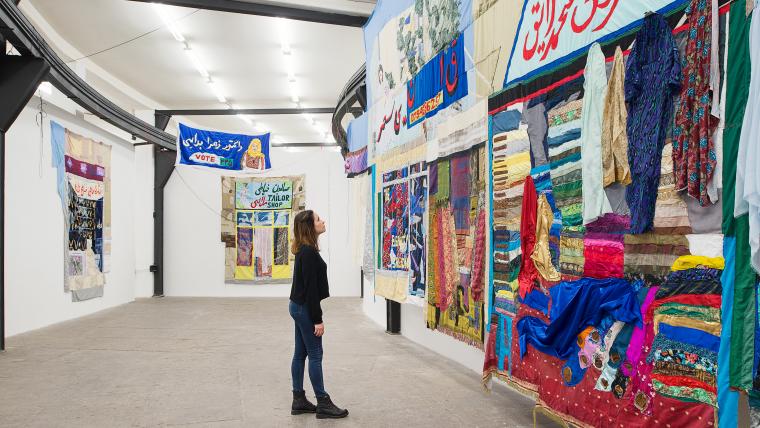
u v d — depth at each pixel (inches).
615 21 115.0
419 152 229.9
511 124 155.3
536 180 142.7
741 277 83.7
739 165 82.1
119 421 147.8
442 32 206.1
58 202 358.6
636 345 105.2
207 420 147.9
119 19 351.9
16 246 309.1
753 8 82.0
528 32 148.4
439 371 202.2
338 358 229.0
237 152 464.4
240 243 546.0
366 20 309.7
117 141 459.2
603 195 117.0
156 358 233.9
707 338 89.6
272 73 462.6
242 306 450.6
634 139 107.8
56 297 352.8
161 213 544.7
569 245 129.1
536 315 139.0
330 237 548.7
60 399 170.2
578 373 119.8
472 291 178.2
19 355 241.8
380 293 280.2
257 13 292.8
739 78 84.7
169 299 511.2
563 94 132.0
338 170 552.1
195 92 514.6
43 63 262.2
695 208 94.4
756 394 80.4
